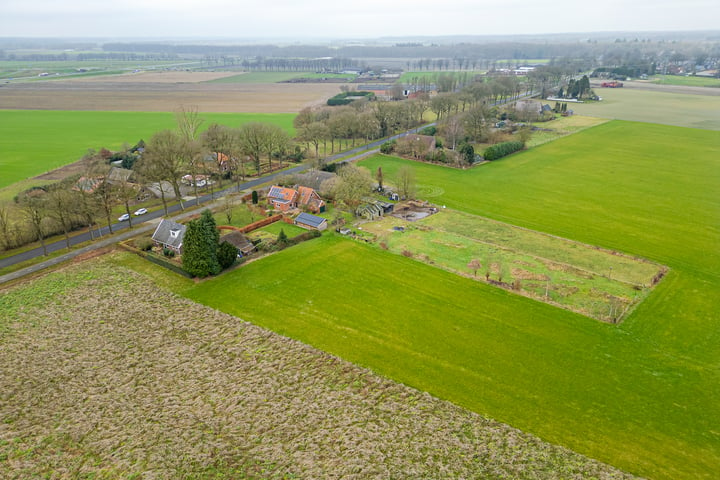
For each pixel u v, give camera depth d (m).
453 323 68.31
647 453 47.66
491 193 122.06
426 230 99.62
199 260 78.88
